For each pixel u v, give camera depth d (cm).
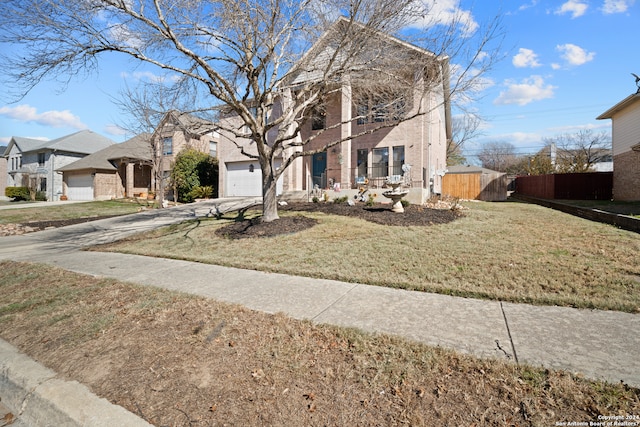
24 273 595
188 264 622
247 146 1897
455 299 396
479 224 874
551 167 3008
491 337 295
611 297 374
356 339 298
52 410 246
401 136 1442
